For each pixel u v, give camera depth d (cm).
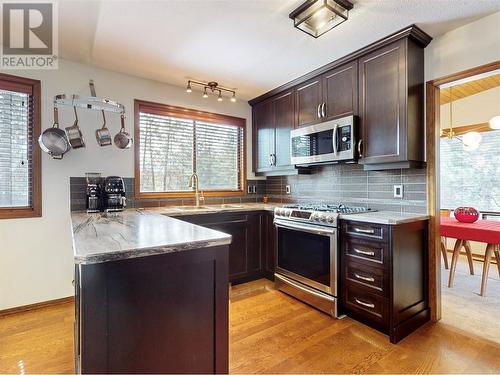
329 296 228
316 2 168
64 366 164
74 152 256
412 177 230
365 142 232
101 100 185
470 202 422
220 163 358
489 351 179
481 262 383
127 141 266
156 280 108
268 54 239
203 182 343
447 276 323
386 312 194
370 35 209
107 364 98
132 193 287
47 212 244
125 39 213
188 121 330
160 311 109
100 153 269
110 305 99
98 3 169
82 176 259
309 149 278
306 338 195
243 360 171
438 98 218
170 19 186
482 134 412
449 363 167
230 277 288
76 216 213
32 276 239
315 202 322
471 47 195
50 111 245
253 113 376
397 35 205
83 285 95
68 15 182
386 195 250
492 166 403
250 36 209
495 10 180
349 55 239
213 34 206
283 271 275
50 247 246
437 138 218
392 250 190
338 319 222
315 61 253
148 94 296
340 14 175
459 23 195
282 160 323
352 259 216
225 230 285
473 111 420
